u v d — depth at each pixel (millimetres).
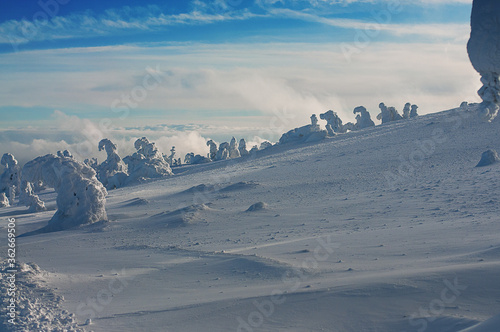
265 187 46094
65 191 34156
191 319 8430
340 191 38781
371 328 7152
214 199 41750
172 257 17016
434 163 46094
